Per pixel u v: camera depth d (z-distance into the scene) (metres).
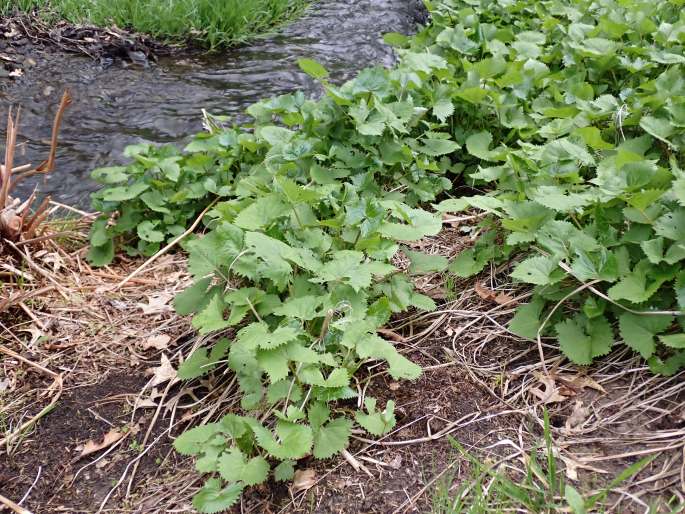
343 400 1.02
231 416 0.92
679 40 1.56
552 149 1.20
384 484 0.91
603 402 0.97
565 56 1.61
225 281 1.10
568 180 1.20
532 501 0.86
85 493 0.95
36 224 1.37
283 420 0.91
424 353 1.09
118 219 1.43
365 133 1.29
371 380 1.05
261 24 2.58
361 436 0.98
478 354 1.08
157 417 1.04
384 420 0.94
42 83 2.11
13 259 1.34
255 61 2.34
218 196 1.46
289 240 1.10
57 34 2.35
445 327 1.13
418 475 0.92
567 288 1.06
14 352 1.16
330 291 1.06
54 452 1.01
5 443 1.02
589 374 1.01
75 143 1.86
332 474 0.93
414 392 1.03
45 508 0.94
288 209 1.11
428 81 1.55
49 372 1.11
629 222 1.08
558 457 0.92
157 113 2.00
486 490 0.89
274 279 1.02
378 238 1.10
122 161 1.79
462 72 1.67
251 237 1.03
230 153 1.47
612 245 1.05
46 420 1.05
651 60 1.53
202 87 2.16
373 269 1.05
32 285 1.30
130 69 2.25
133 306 1.26
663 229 1.00
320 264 1.06
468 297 1.18
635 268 1.00
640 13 1.66
